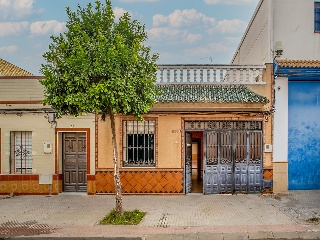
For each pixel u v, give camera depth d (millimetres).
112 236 9578
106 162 14664
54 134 14812
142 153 14812
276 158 14680
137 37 11203
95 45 10477
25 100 14766
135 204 13023
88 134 14703
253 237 9555
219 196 14312
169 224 10578
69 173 15227
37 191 14852
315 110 15062
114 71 10172
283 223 10547
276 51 14930
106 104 10320
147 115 14562
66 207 12742
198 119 14562
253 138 14703
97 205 12992
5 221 11062
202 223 10656
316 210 11961
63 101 10469
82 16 10984
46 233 9875
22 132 15070
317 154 15047
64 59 10586
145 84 10844
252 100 13805
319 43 15430
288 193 14555
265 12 16250
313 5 15414
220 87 14930
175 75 15133
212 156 14711
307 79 14922
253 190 14664
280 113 14688
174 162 14586
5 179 14852
